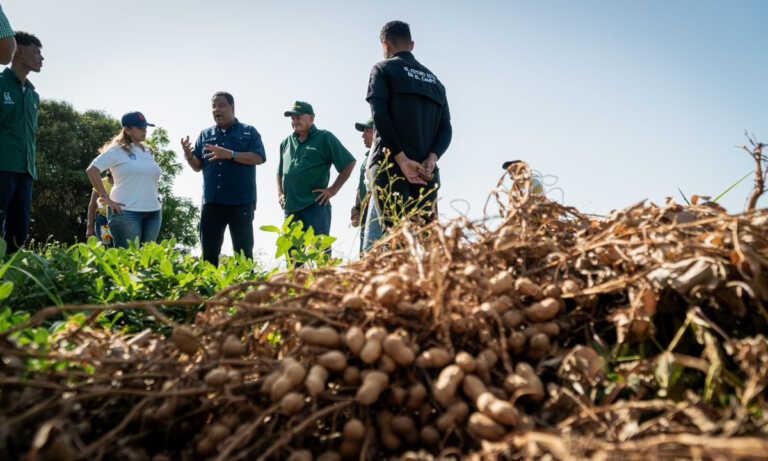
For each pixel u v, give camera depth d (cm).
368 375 155
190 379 168
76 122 3466
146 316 325
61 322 224
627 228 203
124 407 165
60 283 334
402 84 452
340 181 656
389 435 156
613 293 190
